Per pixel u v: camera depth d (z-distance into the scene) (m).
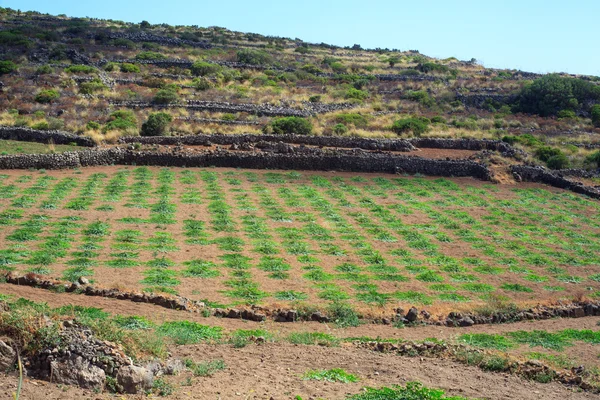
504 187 46.75
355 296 24.91
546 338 20.58
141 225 33.12
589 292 27.27
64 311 19.66
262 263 28.36
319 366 16.08
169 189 40.53
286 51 124.31
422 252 31.59
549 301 24.95
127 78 77.19
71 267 26.28
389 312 22.73
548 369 16.64
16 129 49.78
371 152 50.59
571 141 64.69
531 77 108.06
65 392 12.68
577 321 23.19
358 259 29.88
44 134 49.66
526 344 20.05
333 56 124.75
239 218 35.34
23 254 27.47
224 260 28.58
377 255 30.27
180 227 33.16
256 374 15.14
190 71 84.94
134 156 46.75
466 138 59.28
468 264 30.25
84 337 14.04
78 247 29.09
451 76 98.88
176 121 58.84
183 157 46.97
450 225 36.34
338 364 16.31
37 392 12.50
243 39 135.12
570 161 55.41
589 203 43.91
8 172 42.53
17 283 23.20
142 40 112.44
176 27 140.50
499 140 57.66
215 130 56.41
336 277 27.23
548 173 49.34
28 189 38.44
